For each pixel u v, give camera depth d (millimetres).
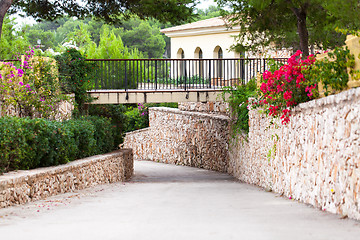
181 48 34062
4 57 26688
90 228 5555
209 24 30438
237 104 18125
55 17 17719
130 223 5918
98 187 13469
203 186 13961
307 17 13469
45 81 14086
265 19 13633
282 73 10242
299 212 7020
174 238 4785
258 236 4789
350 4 8258
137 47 53562
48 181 10242
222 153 21422
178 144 26562
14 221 6344
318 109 8078
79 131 13906
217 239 4684
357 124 6230
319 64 8258
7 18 28281
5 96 12289
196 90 18672
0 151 9086
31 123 10641
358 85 6973
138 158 32125
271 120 12117
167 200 9305
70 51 17312
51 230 5438
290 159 10109
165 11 16281
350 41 7234
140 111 33375
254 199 9461
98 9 17672
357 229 5152
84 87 17406
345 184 6605
